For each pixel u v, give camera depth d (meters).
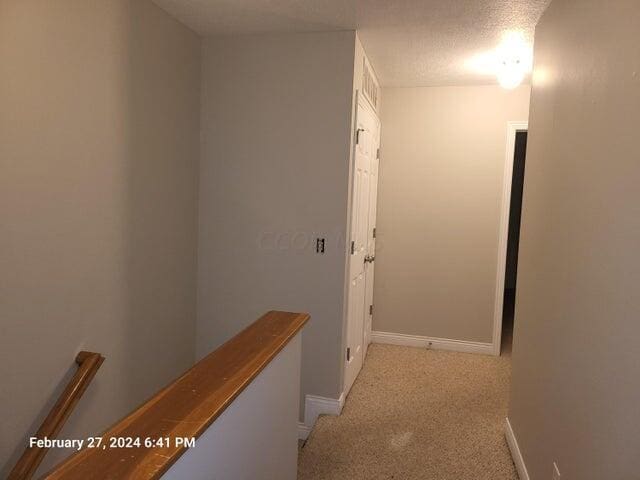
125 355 2.28
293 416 1.73
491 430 2.71
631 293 1.15
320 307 2.84
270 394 1.47
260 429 1.39
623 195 1.22
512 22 2.42
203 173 2.93
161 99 2.47
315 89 2.74
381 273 4.19
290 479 1.73
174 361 2.75
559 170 1.83
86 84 1.91
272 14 2.46
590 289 1.43
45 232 1.75
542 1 2.11
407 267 4.14
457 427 2.74
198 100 2.88
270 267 2.89
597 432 1.34
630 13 1.22
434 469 2.32
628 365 1.15
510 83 3.10
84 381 1.84
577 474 1.49
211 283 2.98
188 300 2.89
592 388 1.39
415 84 3.88
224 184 2.91
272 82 2.79
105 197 2.07
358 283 3.32
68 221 1.86
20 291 1.66
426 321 4.14
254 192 2.88
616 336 1.23
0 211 1.56
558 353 1.73
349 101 2.70
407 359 3.85
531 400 2.12
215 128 2.89
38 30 1.67
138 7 2.23
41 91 1.69
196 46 2.81
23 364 1.69
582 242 1.52
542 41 2.24
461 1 2.20
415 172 4.06
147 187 2.39
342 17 2.47
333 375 2.86
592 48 1.51
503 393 3.22
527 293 2.28
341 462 2.36
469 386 3.34
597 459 1.33
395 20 2.49
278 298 2.89
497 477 2.26
